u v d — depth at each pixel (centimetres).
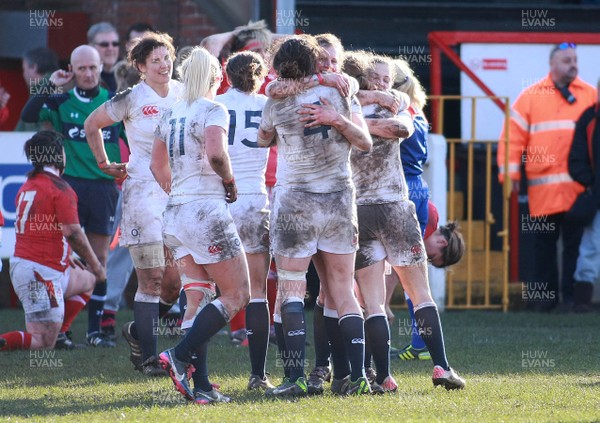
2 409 2103
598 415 2003
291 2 3534
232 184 2142
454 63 4466
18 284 2992
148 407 2103
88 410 2078
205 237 2125
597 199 3988
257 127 2405
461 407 2086
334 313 2288
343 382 2300
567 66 4034
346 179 2191
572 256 4078
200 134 2128
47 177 3003
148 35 2544
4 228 3903
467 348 3053
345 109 2170
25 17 4684
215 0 3734
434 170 3953
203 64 2167
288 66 2145
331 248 2191
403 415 1997
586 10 4653
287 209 2170
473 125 4100
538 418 1967
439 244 2861
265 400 2173
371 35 4625
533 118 4050
